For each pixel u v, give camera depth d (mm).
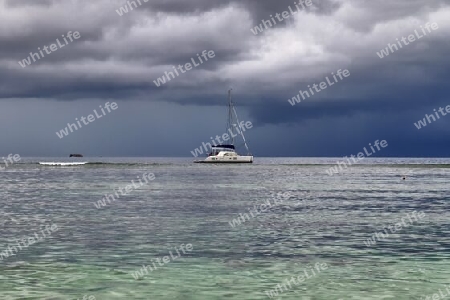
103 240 27109
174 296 16812
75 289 17500
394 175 109125
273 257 22750
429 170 138500
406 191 63438
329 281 18625
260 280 18766
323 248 24969
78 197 54375
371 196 56312
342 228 31812
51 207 44281
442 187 70938
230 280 18766
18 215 38406
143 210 41844
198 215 38531
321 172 123750
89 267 20703
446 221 35344
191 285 18094
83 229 31109
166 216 37781
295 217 37500
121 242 26500
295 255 23219
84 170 129625
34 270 20156
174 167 152500
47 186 70938
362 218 36969
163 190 64125
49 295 16781
